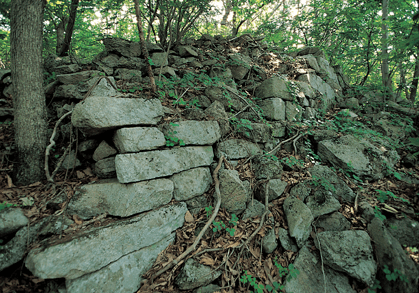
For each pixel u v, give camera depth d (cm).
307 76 502
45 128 285
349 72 777
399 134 442
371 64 658
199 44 542
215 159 337
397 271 229
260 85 454
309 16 750
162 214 259
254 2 626
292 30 848
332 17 640
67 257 192
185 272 232
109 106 245
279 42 767
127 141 248
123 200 239
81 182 273
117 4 450
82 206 242
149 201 251
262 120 395
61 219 230
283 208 305
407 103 556
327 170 340
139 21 311
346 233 270
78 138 299
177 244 264
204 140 317
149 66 320
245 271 248
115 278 215
